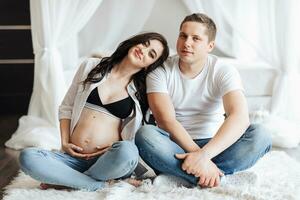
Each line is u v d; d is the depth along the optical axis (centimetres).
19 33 432
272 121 325
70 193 197
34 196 194
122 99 214
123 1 401
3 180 234
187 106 217
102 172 200
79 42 404
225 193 195
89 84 213
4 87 440
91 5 330
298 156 283
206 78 213
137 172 216
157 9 432
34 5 321
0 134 351
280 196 193
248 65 365
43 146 299
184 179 205
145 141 199
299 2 342
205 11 396
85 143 210
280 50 350
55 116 322
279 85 351
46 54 324
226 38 407
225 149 205
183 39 207
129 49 212
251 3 356
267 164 250
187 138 202
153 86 213
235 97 206
